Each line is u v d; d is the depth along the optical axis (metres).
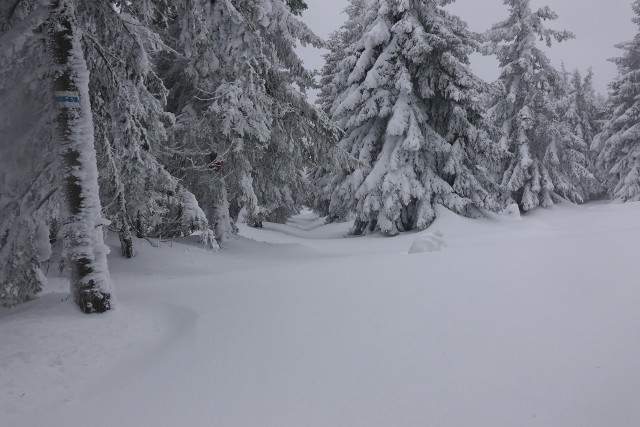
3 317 5.85
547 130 29.55
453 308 4.79
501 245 9.34
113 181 8.72
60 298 6.68
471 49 20.95
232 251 13.66
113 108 7.88
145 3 7.98
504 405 2.80
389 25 20.27
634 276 5.20
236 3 11.86
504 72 29.19
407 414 2.84
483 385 3.08
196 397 3.45
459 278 6.12
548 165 31.12
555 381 3.00
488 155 20.80
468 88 19.97
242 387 3.52
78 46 5.85
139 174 9.15
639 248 7.15
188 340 4.74
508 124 29.81
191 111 13.24
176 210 12.41
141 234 11.48
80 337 4.82
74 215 5.64
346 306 5.33
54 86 5.66
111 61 7.55
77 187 5.66
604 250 7.25
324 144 14.96
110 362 4.41
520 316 4.29
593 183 44.72
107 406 3.47
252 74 11.28
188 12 10.93
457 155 20.09
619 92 37.62
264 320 5.12
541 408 2.71
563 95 29.22
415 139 18.70
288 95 13.78
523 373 3.17
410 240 17.56
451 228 18.53
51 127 6.27
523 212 30.39
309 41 13.41
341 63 21.78
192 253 12.17
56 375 4.03
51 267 9.69
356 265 8.12
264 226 28.61
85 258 5.60
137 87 8.30
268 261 12.55
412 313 4.79
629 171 36.44
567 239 9.40
